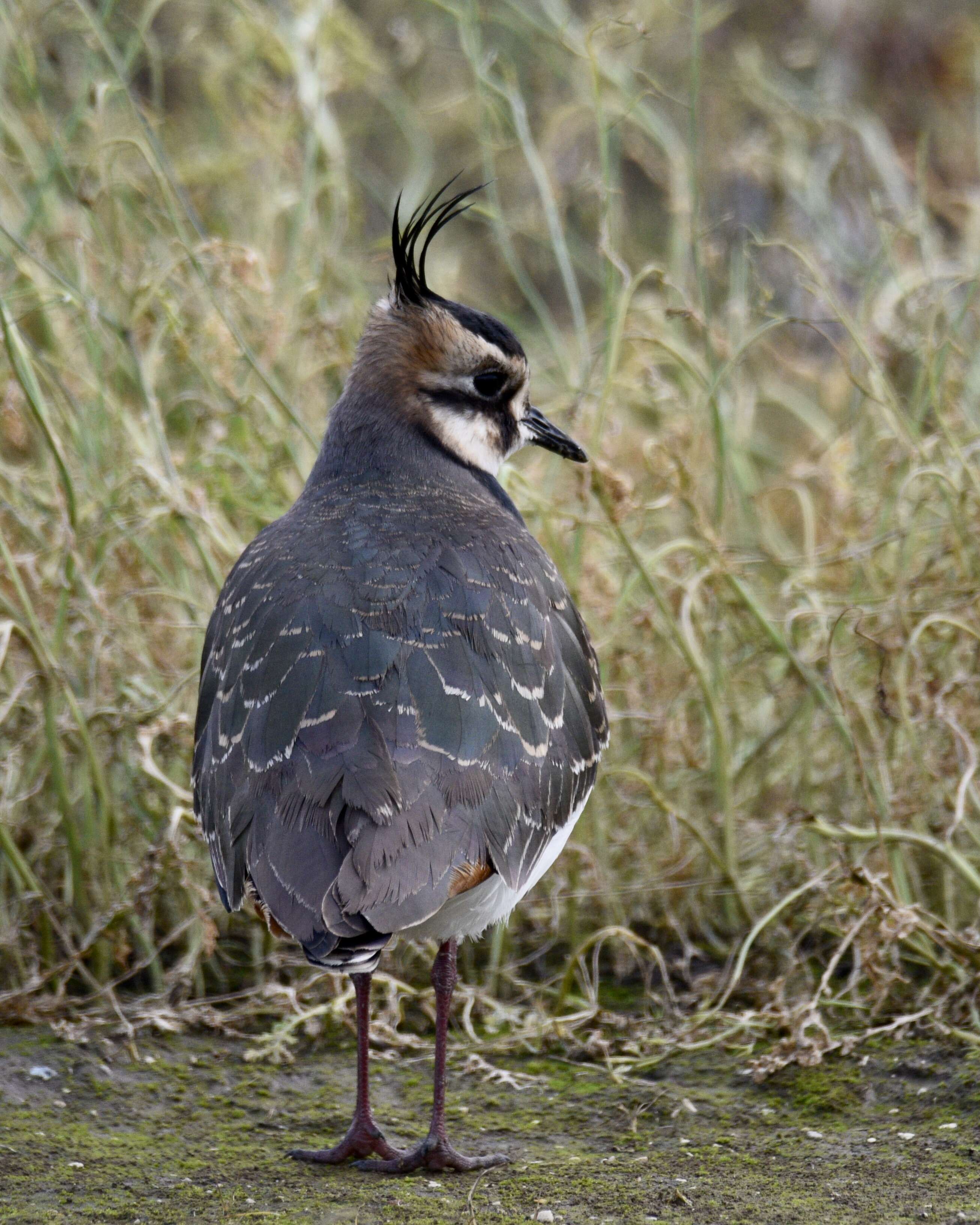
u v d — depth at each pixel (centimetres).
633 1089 980
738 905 1184
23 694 1182
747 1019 1027
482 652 846
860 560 1243
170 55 1777
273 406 1343
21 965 1095
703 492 1365
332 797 784
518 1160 891
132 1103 962
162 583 1249
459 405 1014
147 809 1176
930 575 1219
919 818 1144
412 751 801
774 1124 928
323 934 745
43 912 1110
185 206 1288
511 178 2061
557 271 2162
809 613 1170
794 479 1481
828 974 1005
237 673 863
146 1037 1042
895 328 1405
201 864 1157
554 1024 1041
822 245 1767
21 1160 879
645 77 1336
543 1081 1000
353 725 805
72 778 1199
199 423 1325
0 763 1156
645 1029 1057
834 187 1723
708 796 1258
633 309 1441
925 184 1499
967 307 1302
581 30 1712
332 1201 834
